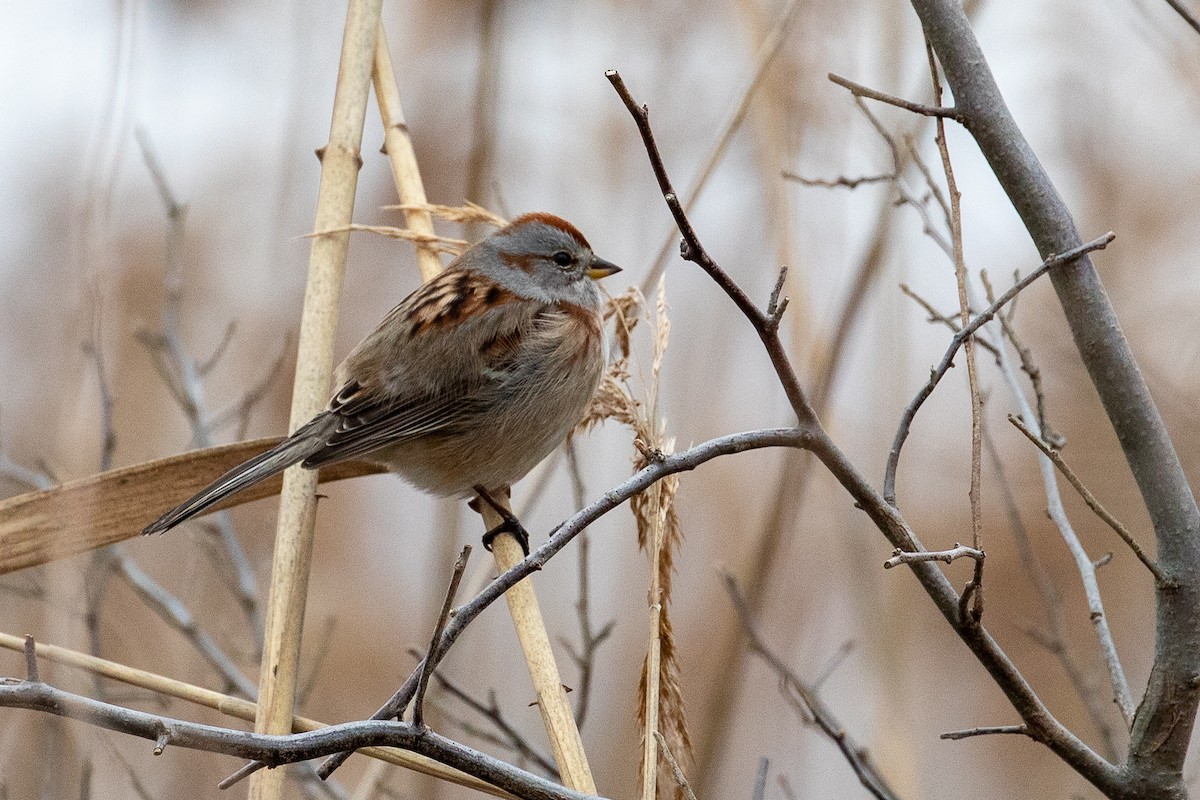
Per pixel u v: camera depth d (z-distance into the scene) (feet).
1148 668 38.06
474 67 41.68
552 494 40.75
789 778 38.86
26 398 34.06
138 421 37.27
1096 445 40.24
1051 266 18.62
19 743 25.32
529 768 30.09
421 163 41.60
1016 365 41.50
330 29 38.86
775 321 17.87
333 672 38.65
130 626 32.48
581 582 28.09
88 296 23.15
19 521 21.77
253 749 15.16
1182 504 18.90
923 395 18.53
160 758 30.07
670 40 41.60
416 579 41.22
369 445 28.63
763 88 34.60
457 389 29.12
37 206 36.42
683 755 20.70
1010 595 40.29
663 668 20.94
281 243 39.11
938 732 41.22
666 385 39.14
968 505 41.60
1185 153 40.83
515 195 40.83
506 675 39.27
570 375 30.07
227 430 38.65
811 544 40.75
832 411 32.32
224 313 40.01
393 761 20.26
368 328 42.39
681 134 40.83
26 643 14.61
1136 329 39.29
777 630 40.42
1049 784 38.27
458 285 30.42
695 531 40.19
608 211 40.47
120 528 23.80
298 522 22.63
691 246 17.13
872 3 36.47
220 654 29.89
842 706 39.86
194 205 41.09
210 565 34.42
